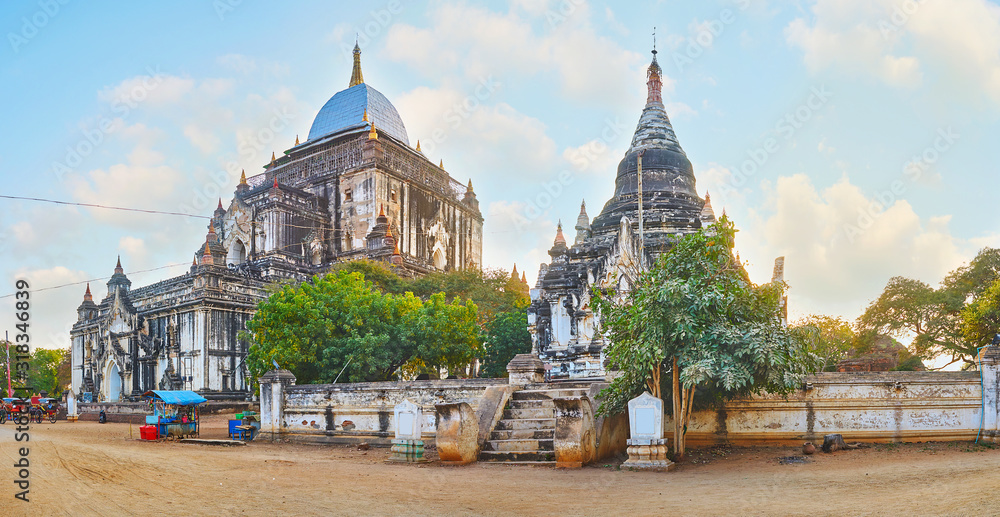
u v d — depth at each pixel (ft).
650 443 64.23
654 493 50.49
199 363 193.36
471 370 180.65
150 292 215.92
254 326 135.95
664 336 68.80
